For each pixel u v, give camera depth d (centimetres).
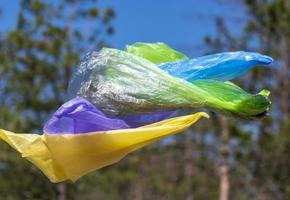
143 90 196
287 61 955
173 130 193
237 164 1023
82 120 196
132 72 199
